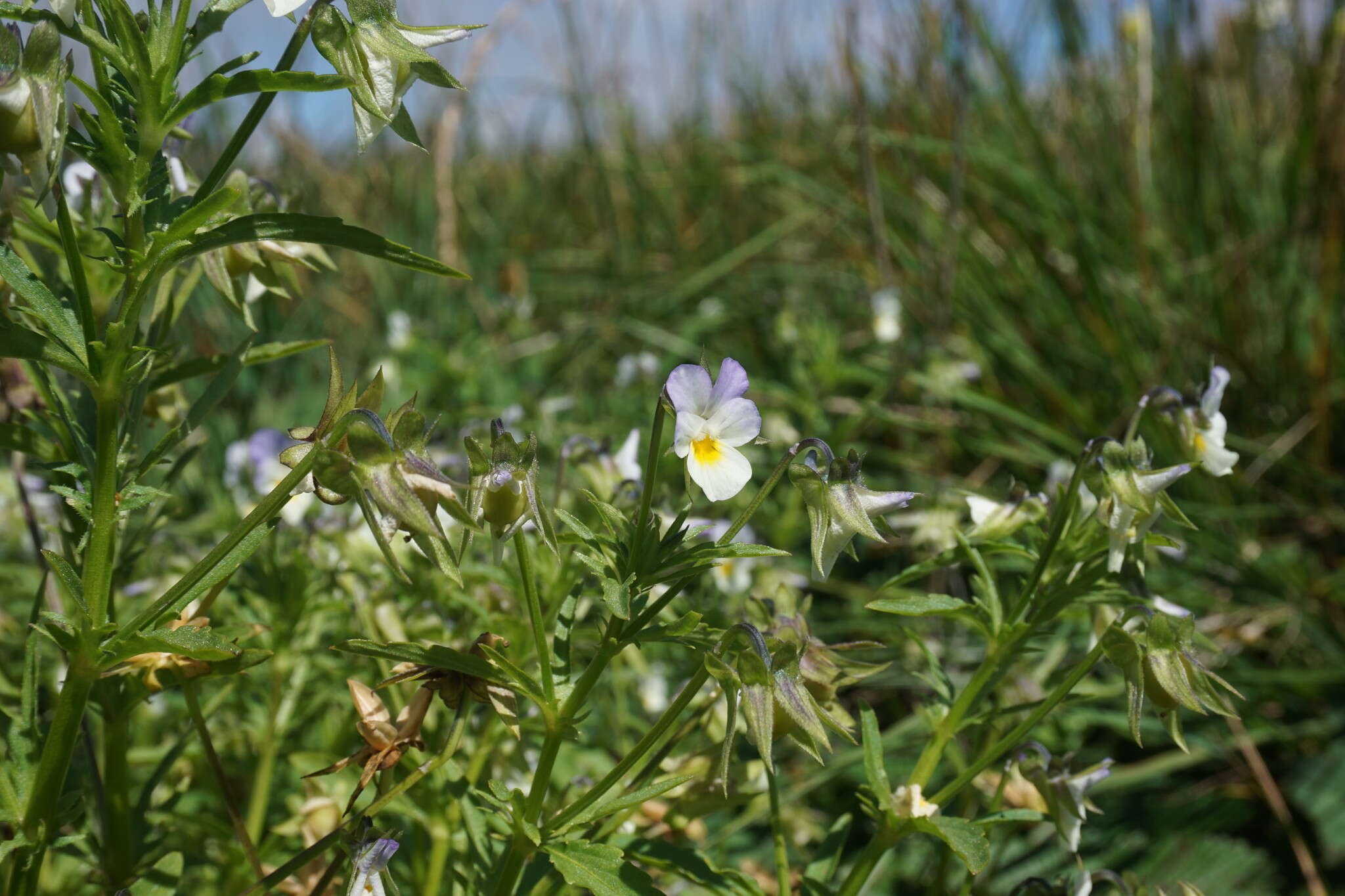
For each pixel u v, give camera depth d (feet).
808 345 1.80
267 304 0.88
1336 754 1.27
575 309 2.54
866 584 1.54
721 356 2.06
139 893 0.78
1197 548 1.50
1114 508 0.76
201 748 0.95
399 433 0.64
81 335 0.69
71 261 0.68
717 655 0.68
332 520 1.00
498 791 0.73
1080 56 2.01
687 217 2.63
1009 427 1.74
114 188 0.67
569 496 1.00
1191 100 1.83
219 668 0.76
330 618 1.07
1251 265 1.73
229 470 1.38
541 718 0.88
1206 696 0.72
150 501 0.72
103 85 0.68
